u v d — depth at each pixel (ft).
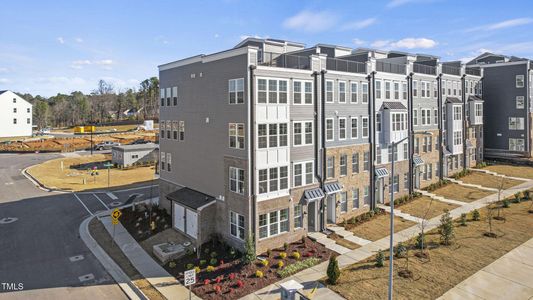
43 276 67.92
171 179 104.17
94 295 61.21
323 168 88.43
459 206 105.40
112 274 68.85
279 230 79.36
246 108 74.28
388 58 121.70
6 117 324.80
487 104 167.32
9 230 93.45
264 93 76.02
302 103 83.71
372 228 89.30
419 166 120.47
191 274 53.57
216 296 59.47
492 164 157.58
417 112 119.65
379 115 105.50
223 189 81.66
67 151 246.68
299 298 55.52
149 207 109.91
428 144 124.98
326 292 59.57
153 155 199.82
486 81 167.02
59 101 508.94
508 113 161.48
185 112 96.02
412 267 67.10
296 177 83.05
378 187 107.34
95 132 360.48
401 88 112.98
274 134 77.87
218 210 82.99
